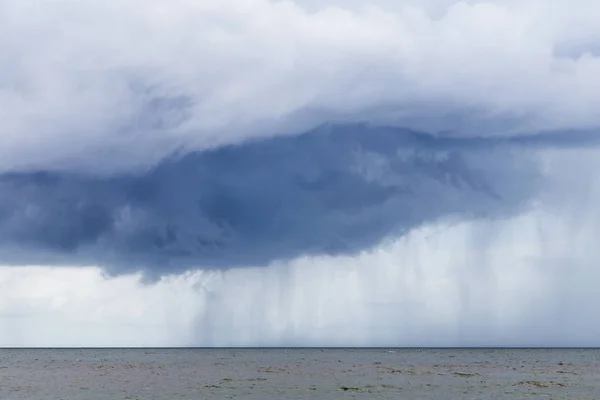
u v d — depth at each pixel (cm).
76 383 10788
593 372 13688
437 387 9675
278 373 13612
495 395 8469
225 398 8212
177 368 16162
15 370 15362
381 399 8088
